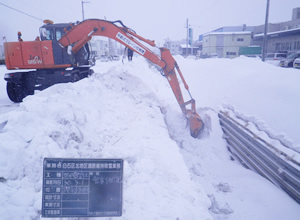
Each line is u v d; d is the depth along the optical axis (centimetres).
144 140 472
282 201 410
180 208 310
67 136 405
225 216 397
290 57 2481
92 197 228
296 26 4988
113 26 732
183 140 698
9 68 924
